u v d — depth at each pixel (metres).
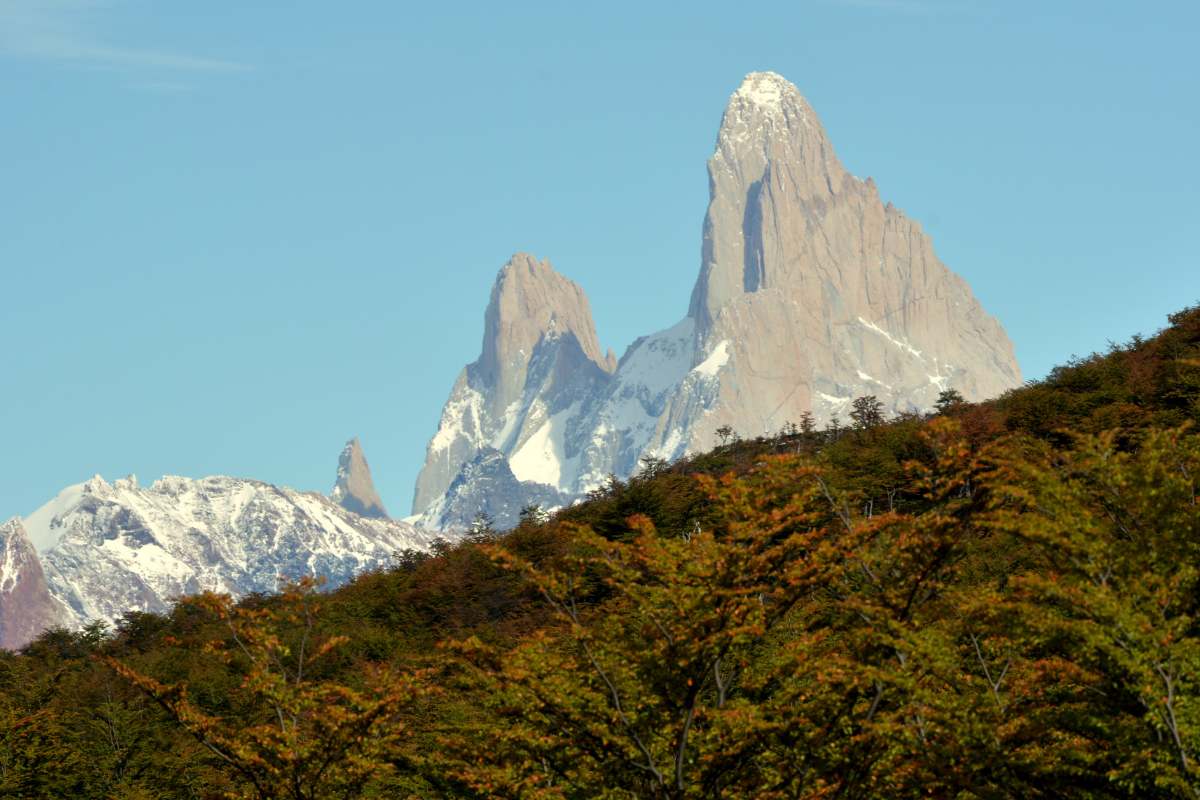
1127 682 62.25
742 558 68.69
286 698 82.25
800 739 67.81
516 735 72.38
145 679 81.44
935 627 72.50
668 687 68.00
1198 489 74.00
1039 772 61.97
